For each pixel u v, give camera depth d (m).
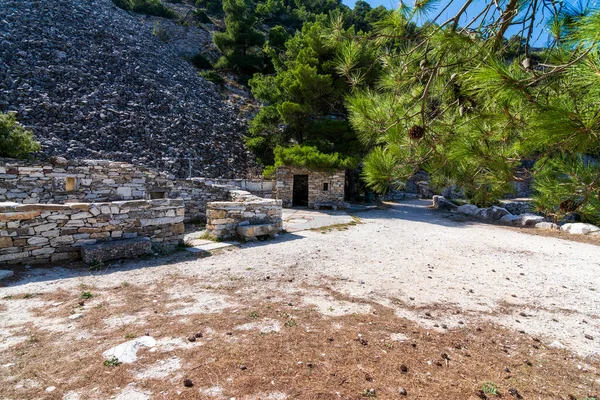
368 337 3.22
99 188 10.39
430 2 2.48
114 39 29.73
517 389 2.48
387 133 3.08
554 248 9.02
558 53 1.96
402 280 5.43
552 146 2.19
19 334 3.05
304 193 20.14
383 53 3.11
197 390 2.26
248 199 11.05
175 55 36.81
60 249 5.65
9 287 4.36
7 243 5.11
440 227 12.28
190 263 6.03
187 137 20.48
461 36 2.21
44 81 19.11
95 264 5.59
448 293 4.88
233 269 5.68
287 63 20.94
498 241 9.78
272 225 8.73
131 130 18.38
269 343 2.98
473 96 2.63
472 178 3.32
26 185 9.16
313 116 18.70
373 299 4.43
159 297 4.20
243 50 40.44
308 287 4.82
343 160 15.77
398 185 3.47
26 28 24.11
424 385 2.46
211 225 8.26
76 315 3.51
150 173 11.35
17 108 15.97
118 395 2.19
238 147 22.58
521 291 5.16
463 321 3.85
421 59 2.90
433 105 3.04
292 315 3.70
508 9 2.30
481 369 2.76
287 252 7.12
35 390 2.22
